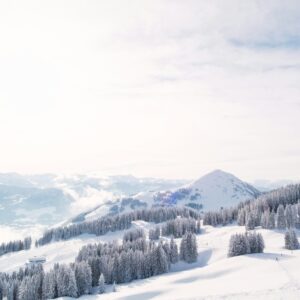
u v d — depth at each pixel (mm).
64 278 120688
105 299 97812
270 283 75500
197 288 88562
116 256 140375
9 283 130875
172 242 154250
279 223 180500
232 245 140125
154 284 113938
